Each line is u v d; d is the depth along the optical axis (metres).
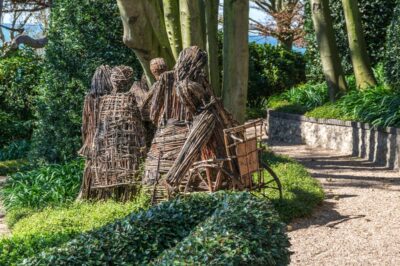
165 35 8.18
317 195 7.50
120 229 4.02
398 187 8.70
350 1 13.19
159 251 3.98
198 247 3.41
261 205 4.13
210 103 6.15
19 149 12.77
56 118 10.02
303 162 11.12
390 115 10.70
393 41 12.79
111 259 3.78
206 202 4.40
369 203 7.70
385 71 12.96
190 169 6.16
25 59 13.97
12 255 4.55
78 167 8.52
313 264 5.50
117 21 10.05
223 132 6.25
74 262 3.66
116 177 6.98
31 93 13.71
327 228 6.58
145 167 6.55
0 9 8.91
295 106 14.52
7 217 7.58
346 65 15.59
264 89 19.25
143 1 7.61
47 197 7.74
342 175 9.72
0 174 11.23
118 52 10.05
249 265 3.43
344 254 5.76
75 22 10.05
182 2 8.56
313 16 13.51
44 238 5.04
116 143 6.98
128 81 7.12
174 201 4.42
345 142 12.00
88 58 10.02
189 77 6.16
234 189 6.23
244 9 8.94
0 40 25.17
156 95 6.43
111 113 7.05
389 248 5.92
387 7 14.94
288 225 6.64
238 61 9.02
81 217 6.33
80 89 10.01
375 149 10.89
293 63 19.44
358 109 11.79
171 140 6.34
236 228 3.68
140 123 7.10
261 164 6.80
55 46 10.12
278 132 14.68
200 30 8.70
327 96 14.34
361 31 13.27
